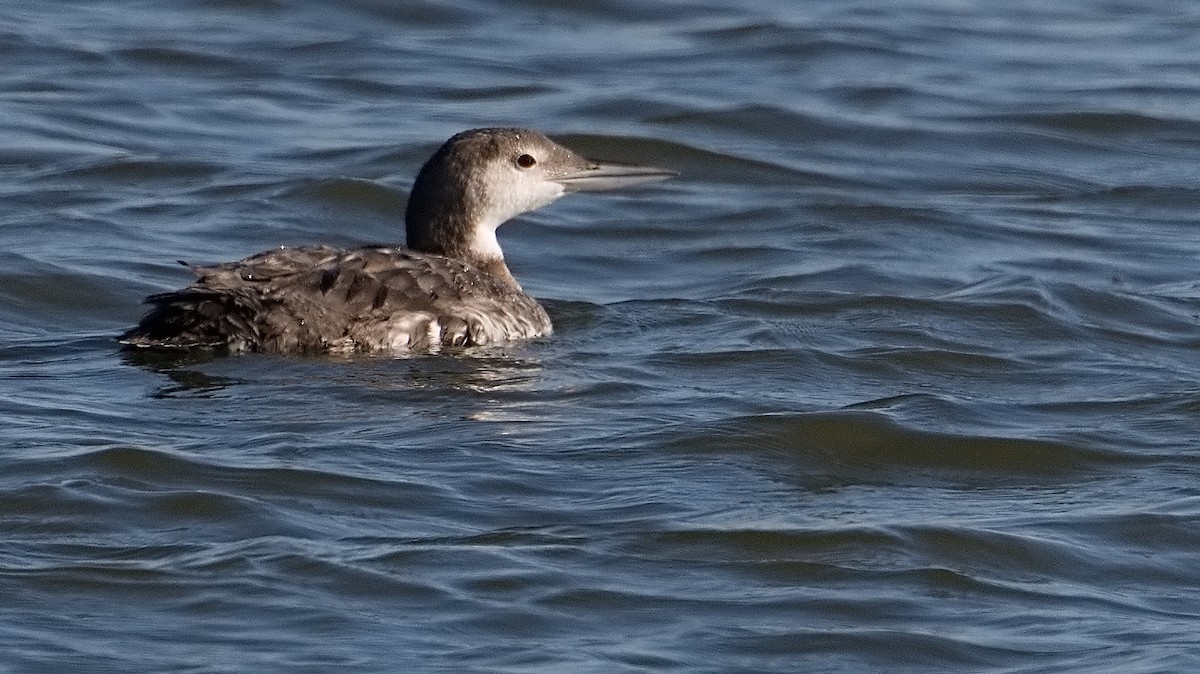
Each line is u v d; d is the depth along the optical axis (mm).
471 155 16438
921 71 26000
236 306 14516
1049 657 10445
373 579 11078
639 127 23453
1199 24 28688
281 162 21734
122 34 26281
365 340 14727
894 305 17109
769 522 12016
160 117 23094
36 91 23750
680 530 11875
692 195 21359
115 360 14680
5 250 17984
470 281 15445
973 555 11750
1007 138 23531
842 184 21953
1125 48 27406
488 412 13867
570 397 14289
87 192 20406
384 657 10188
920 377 15344
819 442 13547
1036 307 17000
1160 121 24031
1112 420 14258
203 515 11961
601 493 12508
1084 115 24094
